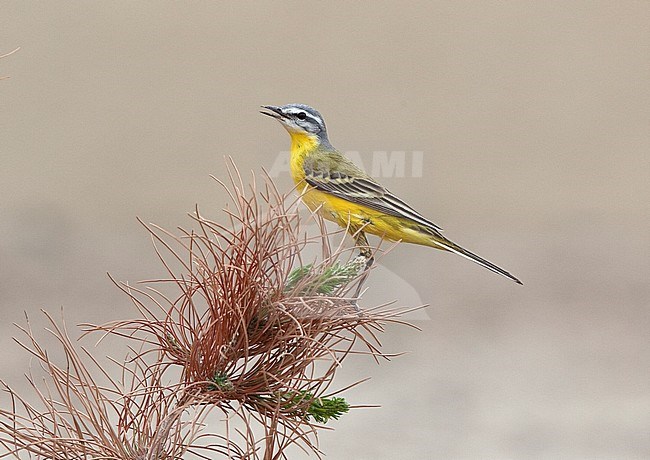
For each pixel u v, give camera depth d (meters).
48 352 6.25
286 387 5.68
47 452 5.68
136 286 6.55
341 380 6.33
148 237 7.75
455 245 5.91
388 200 5.89
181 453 5.68
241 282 5.68
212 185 8.34
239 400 5.68
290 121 5.90
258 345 5.68
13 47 9.40
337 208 5.89
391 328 6.59
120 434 5.68
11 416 5.69
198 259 5.68
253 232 5.68
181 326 5.68
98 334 6.29
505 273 5.91
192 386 5.68
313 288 5.69
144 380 5.69
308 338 5.67
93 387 5.68
